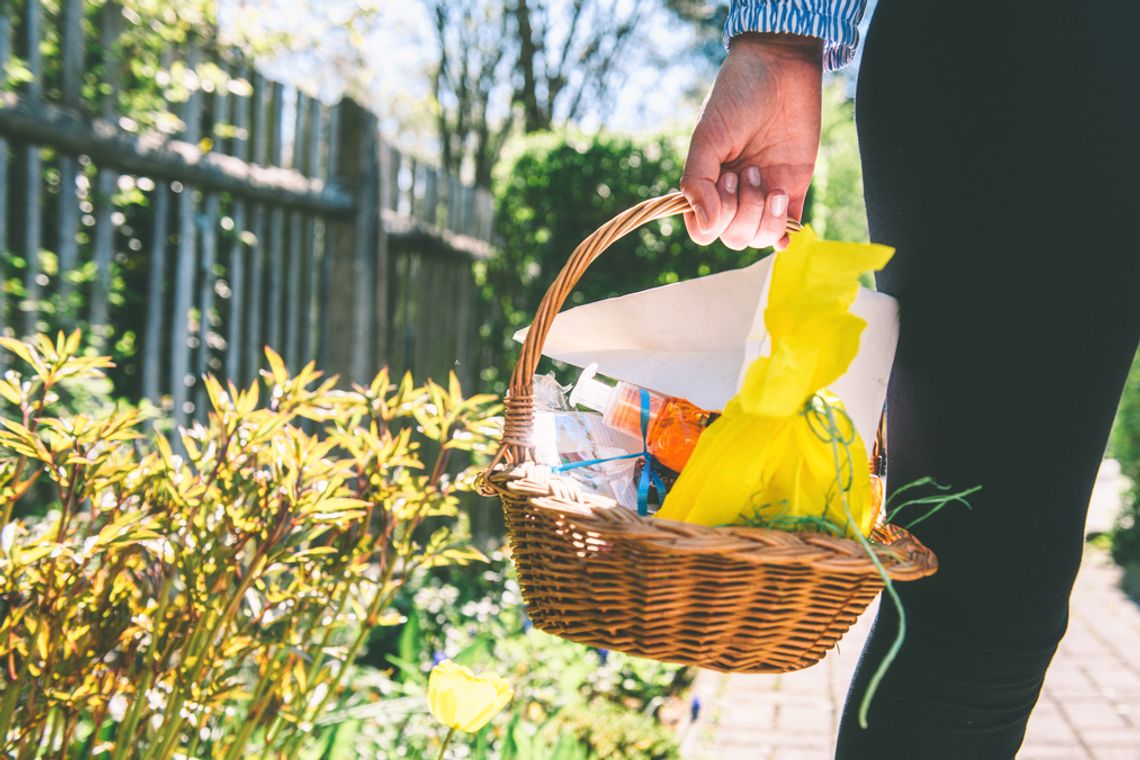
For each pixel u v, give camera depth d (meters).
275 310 3.99
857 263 1.05
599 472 1.37
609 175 6.29
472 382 6.24
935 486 1.29
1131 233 1.21
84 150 2.93
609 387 1.50
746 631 1.09
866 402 1.21
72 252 2.99
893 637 1.31
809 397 1.10
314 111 4.14
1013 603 1.25
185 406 3.55
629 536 1.02
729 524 1.11
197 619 1.41
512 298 6.45
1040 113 1.20
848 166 10.06
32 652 1.32
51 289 3.01
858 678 1.36
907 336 1.32
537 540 1.16
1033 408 1.23
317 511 1.40
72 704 1.37
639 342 1.36
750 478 1.10
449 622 3.66
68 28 2.89
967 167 1.24
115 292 3.29
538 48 15.45
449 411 1.66
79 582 1.37
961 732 1.28
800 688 3.92
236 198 3.72
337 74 10.45
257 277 3.86
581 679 3.09
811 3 1.45
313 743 1.89
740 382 1.12
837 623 1.12
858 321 1.03
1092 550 6.74
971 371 1.25
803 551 1.01
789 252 1.08
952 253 1.26
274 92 3.89
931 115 1.28
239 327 3.78
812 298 1.04
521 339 1.45
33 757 1.36
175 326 3.44
